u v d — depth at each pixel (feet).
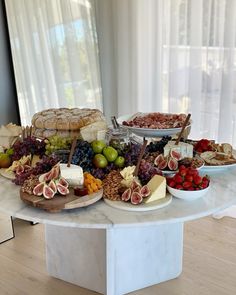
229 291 6.93
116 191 4.78
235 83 8.56
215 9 8.30
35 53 9.93
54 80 10.27
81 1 9.71
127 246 6.38
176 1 8.74
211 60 8.64
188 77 9.04
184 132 6.47
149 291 6.91
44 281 7.32
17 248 8.43
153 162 5.43
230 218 9.52
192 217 4.42
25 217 4.43
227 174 5.70
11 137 6.37
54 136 5.92
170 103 9.46
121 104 10.34
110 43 10.17
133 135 6.53
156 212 4.52
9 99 9.89
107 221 4.32
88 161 5.17
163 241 6.82
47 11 9.68
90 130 5.62
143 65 9.68
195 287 7.04
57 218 4.38
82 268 6.89
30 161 5.69
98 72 10.43
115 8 9.72
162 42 9.25
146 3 9.18
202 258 7.92
